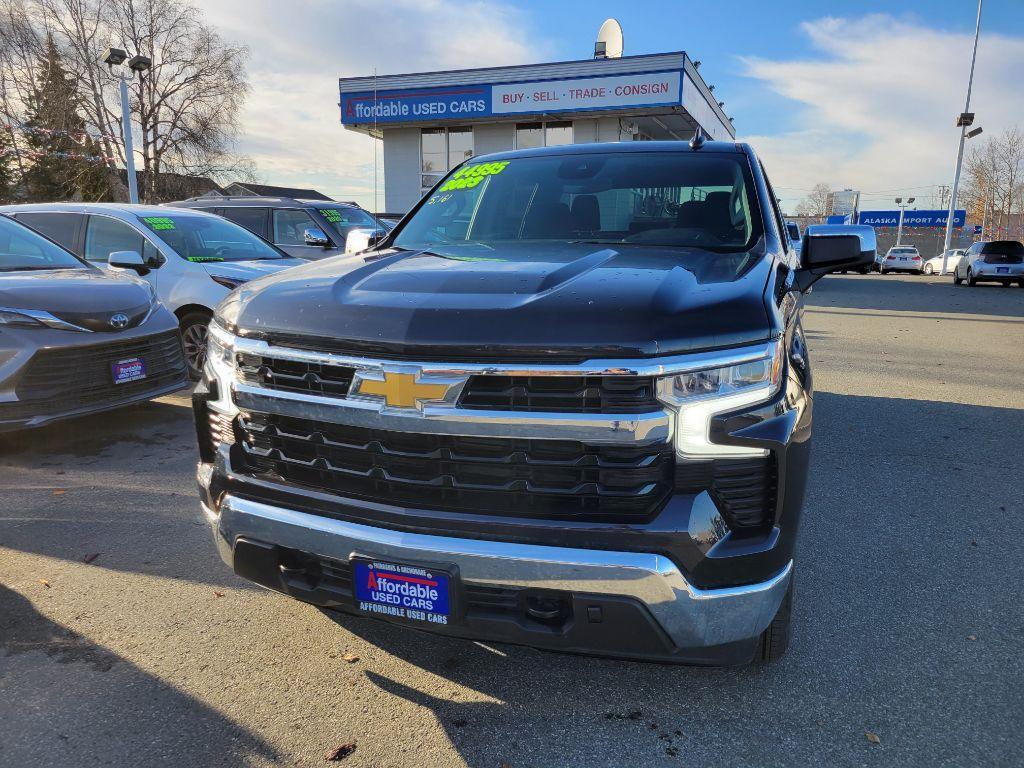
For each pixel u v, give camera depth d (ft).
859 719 7.28
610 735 7.07
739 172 10.41
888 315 43.86
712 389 5.96
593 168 10.97
